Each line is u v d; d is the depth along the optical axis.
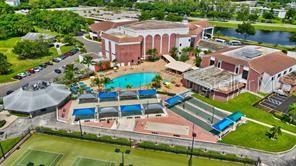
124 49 133.00
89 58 125.00
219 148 72.19
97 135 76.06
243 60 108.12
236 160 66.75
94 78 115.19
